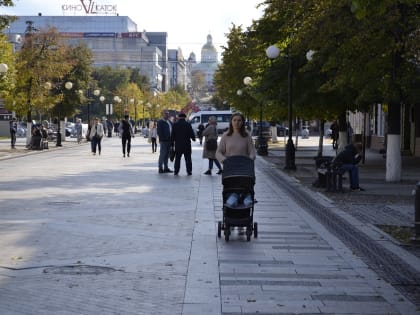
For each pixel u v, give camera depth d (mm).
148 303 7254
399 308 7184
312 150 45219
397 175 21375
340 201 16766
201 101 177000
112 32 158875
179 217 13578
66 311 6910
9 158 33875
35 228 12000
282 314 6906
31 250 10016
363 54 18875
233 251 10180
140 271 8750
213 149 24234
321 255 9945
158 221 13031
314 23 19375
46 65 42781
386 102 19984
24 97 43000
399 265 9352
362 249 10469
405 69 19266
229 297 7535
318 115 28641
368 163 31797
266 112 34062
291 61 25453
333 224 13000
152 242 10805
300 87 26172
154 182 21219
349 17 18078
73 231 11719
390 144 21344
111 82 109625
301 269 8992
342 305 7270
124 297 7477
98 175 23641
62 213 13930
